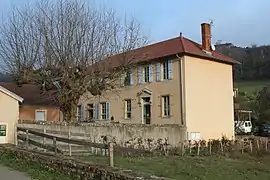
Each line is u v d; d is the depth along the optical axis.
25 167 15.37
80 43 27.33
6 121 26.06
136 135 25.70
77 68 27.23
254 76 87.38
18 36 27.38
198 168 17.72
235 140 30.50
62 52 26.98
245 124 51.25
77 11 27.91
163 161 19.25
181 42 33.41
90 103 40.38
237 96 58.84
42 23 27.28
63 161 13.38
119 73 29.22
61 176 12.96
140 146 24.95
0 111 25.92
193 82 31.88
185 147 26.95
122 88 35.34
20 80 27.42
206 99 32.75
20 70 27.05
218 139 31.69
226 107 34.56
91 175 11.67
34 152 16.27
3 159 17.89
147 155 21.95
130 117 35.75
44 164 14.71
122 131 24.94
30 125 24.91
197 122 31.56
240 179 16.12
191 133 30.83
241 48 94.19
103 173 11.10
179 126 29.81
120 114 36.72
